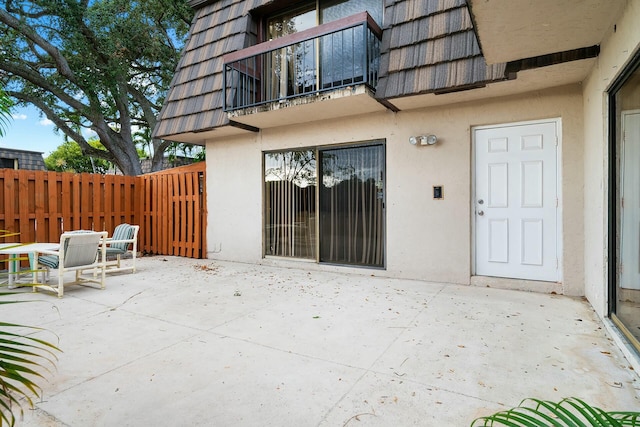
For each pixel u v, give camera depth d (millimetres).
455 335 3221
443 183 5199
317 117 6055
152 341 3150
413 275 5430
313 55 6031
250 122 6402
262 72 6625
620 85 3107
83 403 2193
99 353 2908
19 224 6488
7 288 5035
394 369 2605
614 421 1096
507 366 2625
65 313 3953
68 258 4773
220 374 2553
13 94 11945
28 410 2117
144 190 8547
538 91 4602
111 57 11820
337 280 5473
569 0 2844
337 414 2074
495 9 2969
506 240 4922
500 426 1936
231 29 6902
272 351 2930
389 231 5613
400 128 5504
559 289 4531
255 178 7000
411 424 1972
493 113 4871
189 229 7848
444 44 4715
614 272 3320
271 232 6934
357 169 5992
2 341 1226
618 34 2980
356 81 5418
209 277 5785
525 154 4789
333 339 3168
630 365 2600
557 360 2705
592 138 3893
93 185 7617
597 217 3701
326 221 6297
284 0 6348
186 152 17984
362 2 5863
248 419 2035
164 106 7547
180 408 2143
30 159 19047
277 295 4641
